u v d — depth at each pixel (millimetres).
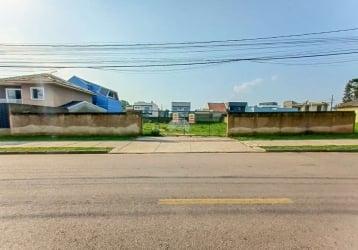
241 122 14516
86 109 24781
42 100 21000
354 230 3059
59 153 9625
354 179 5426
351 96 62750
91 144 11492
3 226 3229
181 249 2654
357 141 11859
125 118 14648
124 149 10219
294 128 14531
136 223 3285
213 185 4977
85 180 5441
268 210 3691
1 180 5500
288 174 5891
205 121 32156
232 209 3732
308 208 3762
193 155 8930
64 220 3396
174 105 40406
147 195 4395
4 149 9961
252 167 6707
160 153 9414
